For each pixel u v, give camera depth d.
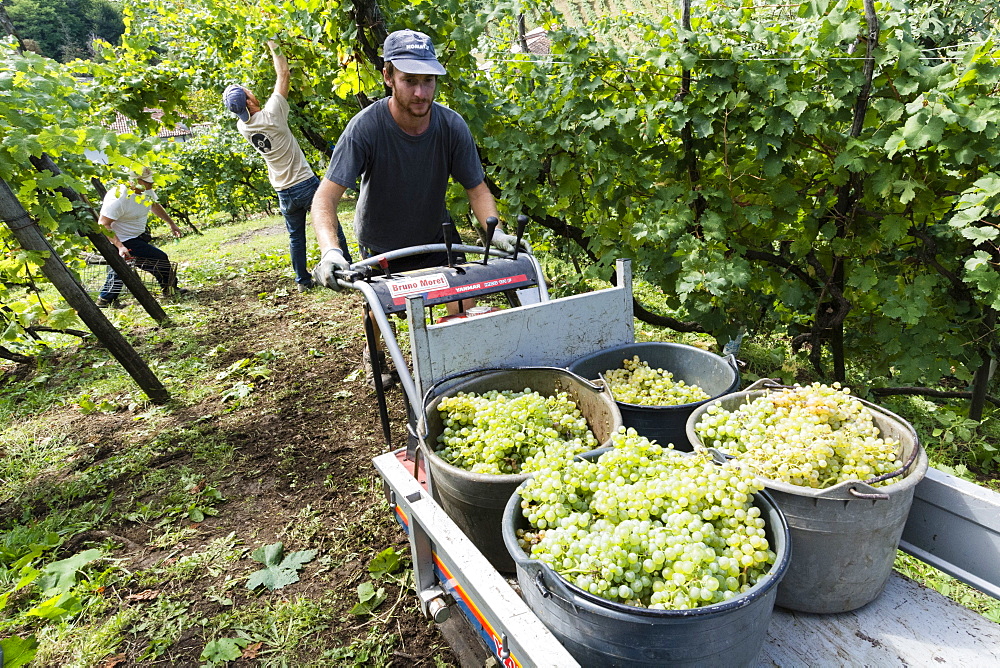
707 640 1.33
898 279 3.54
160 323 6.53
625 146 3.83
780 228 3.71
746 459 1.75
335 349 5.45
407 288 2.30
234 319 6.53
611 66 3.70
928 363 3.46
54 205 4.47
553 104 4.11
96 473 3.71
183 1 8.52
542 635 1.33
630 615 1.31
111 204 6.86
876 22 2.90
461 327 2.16
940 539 1.78
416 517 1.84
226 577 2.80
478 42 4.36
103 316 4.31
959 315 3.53
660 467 1.70
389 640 2.40
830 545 1.61
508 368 2.31
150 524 3.24
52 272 4.07
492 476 1.80
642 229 3.67
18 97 3.98
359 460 3.68
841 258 3.65
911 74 2.90
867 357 4.09
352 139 2.71
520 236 2.51
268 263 9.02
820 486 1.72
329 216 2.63
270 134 6.19
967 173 3.11
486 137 4.36
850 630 1.68
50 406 4.78
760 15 3.79
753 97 3.26
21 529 3.23
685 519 1.54
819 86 3.22
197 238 14.09
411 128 2.79
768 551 1.47
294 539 3.04
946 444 3.60
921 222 3.36
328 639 2.44
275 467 3.68
